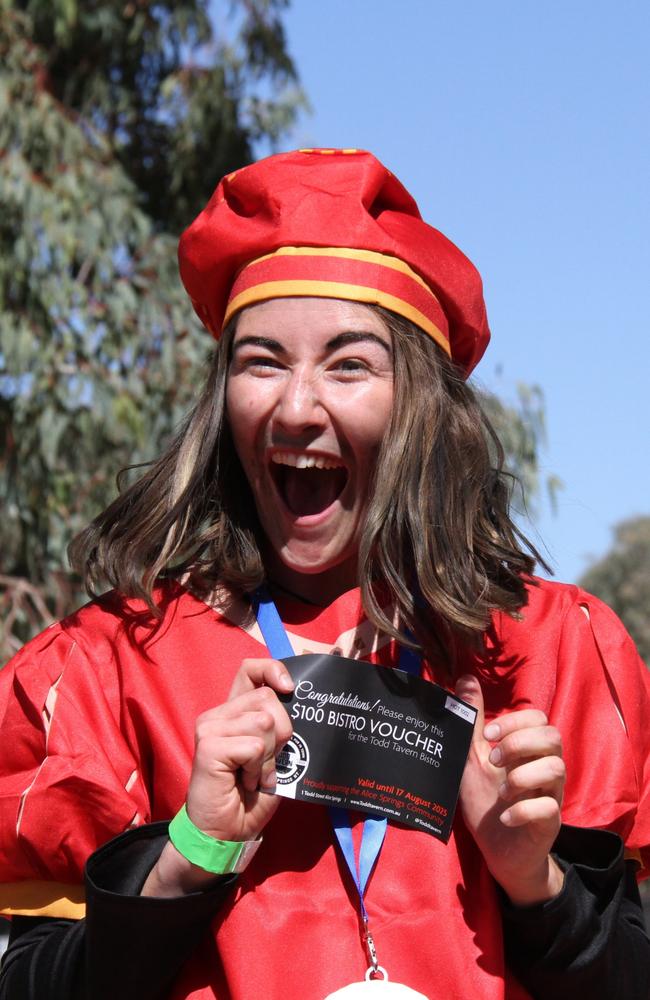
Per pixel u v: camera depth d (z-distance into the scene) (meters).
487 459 2.16
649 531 25.52
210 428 2.15
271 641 2.00
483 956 1.80
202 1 9.21
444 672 2.00
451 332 2.20
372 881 1.83
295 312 2.01
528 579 2.17
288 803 1.89
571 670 2.06
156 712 1.96
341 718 1.85
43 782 1.92
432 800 1.85
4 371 7.22
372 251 2.05
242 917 1.80
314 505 2.06
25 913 1.91
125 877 1.78
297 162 2.11
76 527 7.31
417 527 1.99
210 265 2.13
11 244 7.18
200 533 2.13
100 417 7.14
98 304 7.44
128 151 9.29
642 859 2.10
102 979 1.75
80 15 8.93
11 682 2.08
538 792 1.78
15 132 7.53
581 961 1.80
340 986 1.75
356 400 1.99
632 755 2.03
